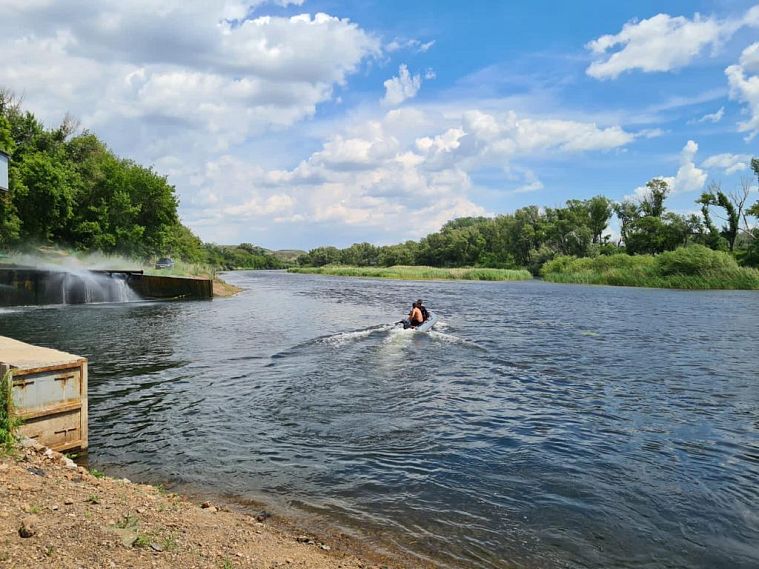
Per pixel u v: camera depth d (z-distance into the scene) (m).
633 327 21.98
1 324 21.17
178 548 4.10
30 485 4.83
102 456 7.17
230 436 8.15
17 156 42.03
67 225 45.19
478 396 10.71
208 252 140.38
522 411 9.71
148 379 11.77
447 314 27.44
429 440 8.11
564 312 28.61
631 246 93.50
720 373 13.10
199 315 25.91
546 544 5.18
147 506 4.99
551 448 7.85
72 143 53.25
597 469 7.10
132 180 54.22
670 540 5.33
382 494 6.23
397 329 19.42
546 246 109.38
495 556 4.94
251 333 19.30
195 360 13.94
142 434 8.14
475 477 6.77
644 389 11.44
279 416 9.20
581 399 10.59
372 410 9.63
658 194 94.88
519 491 6.38
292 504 5.89
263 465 7.03
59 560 3.52
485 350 15.98
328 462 7.18
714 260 56.03
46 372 6.64
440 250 142.88
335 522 5.49
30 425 6.51
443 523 5.55
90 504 4.68
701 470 7.11
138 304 32.34
